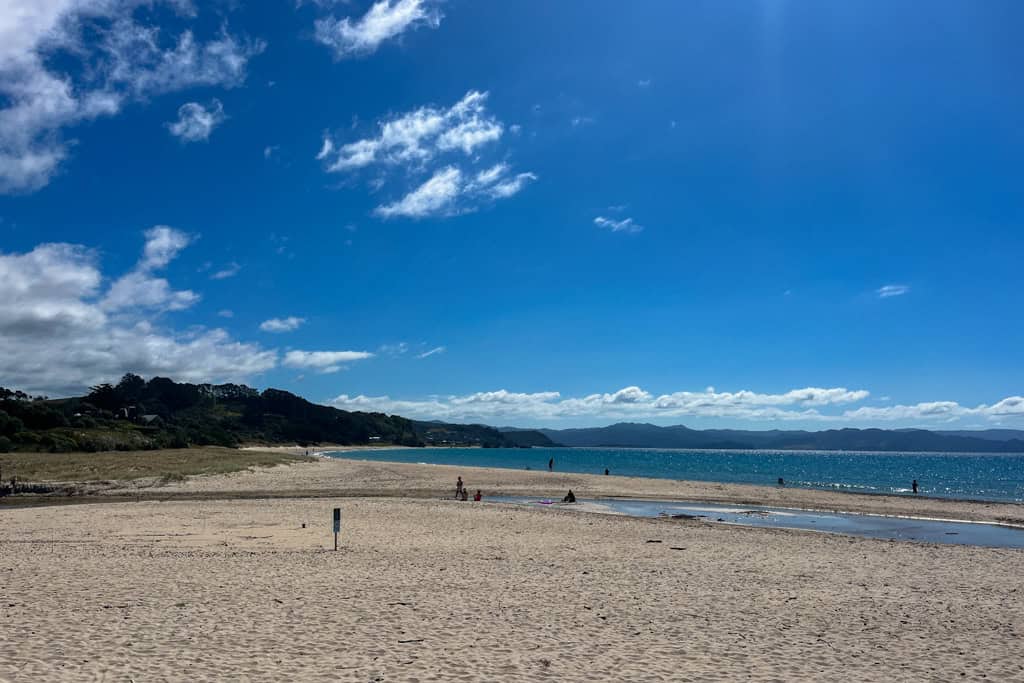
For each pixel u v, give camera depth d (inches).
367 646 397.1
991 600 595.8
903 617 514.6
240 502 1405.0
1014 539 1147.3
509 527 1061.1
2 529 970.1
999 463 7283.5
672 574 682.2
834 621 495.5
